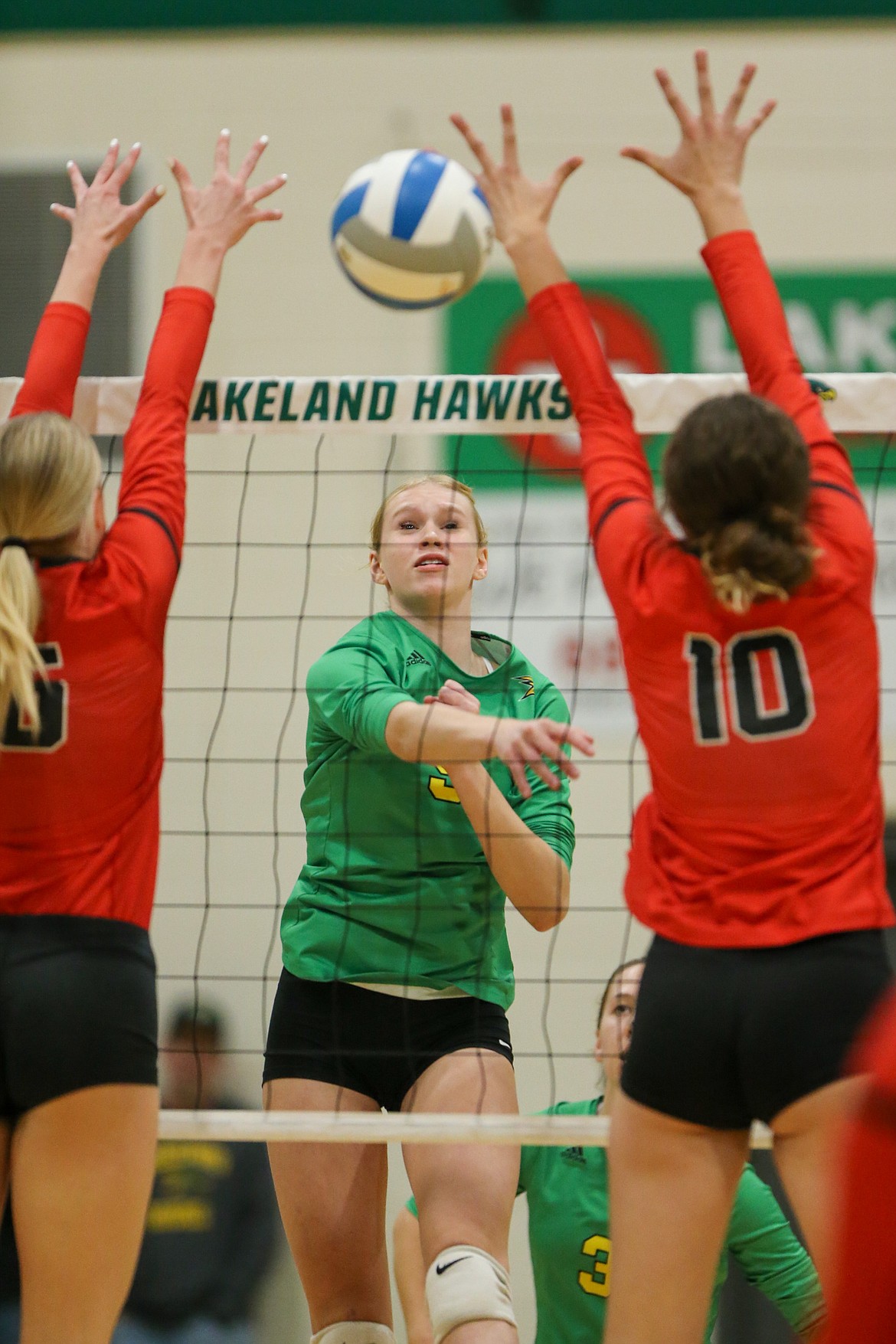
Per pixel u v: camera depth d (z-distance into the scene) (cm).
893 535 2139
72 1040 826
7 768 855
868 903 799
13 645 840
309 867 1146
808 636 818
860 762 819
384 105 2359
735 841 812
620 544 877
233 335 2294
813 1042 773
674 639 837
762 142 2325
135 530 904
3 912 848
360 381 1106
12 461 878
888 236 2302
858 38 2341
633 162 2328
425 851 1106
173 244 2347
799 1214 791
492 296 2283
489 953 1122
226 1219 1834
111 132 2391
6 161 2392
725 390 1098
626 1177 834
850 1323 438
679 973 816
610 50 2359
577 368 970
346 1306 1080
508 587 2194
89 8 2427
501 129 2344
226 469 2186
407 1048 1089
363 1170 1091
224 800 2109
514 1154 1060
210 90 2391
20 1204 831
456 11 2388
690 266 2302
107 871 862
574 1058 2045
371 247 1029
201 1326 1788
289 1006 1122
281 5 2403
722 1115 812
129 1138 838
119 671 873
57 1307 831
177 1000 2047
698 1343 822
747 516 812
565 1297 1275
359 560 2175
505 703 1164
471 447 2208
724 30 2352
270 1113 974
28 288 2380
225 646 2152
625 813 2138
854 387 1094
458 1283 966
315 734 1152
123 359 2316
